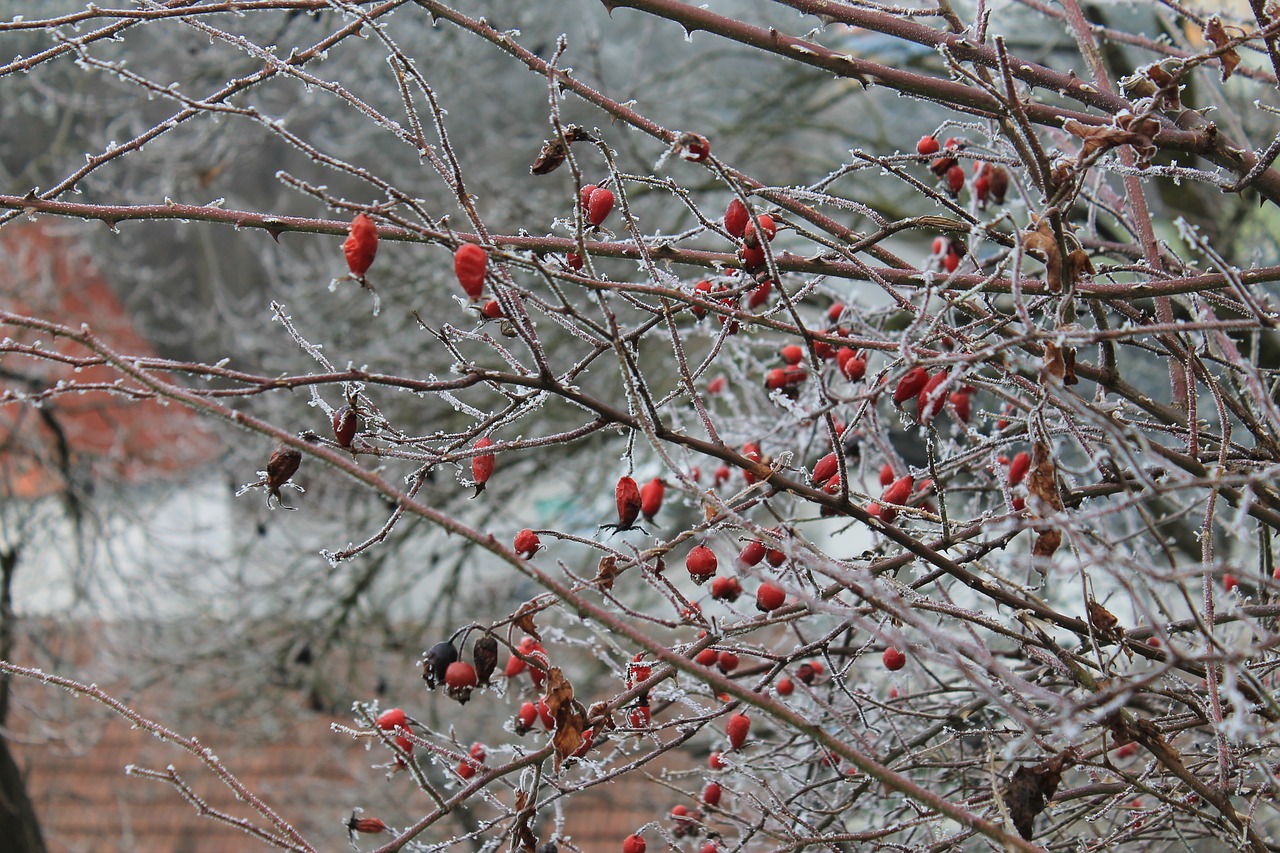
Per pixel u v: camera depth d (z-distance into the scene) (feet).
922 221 7.12
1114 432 5.80
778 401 6.72
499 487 21.89
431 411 21.02
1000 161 8.28
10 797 18.79
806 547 6.81
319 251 25.99
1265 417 8.30
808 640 9.99
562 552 22.85
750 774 8.27
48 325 5.33
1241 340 8.91
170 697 23.89
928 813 7.72
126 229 29.09
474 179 21.44
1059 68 15.40
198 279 33.19
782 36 7.18
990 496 10.02
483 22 6.79
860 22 7.43
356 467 5.39
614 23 24.61
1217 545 12.19
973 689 8.52
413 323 21.47
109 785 27.89
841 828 8.84
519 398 6.79
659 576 6.81
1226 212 13.60
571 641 7.65
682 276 16.44
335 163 5.80
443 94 21.61
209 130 20.27
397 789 22.26
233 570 24.93
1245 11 11.94
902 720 10.03
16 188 24.39
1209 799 6.34
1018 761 7.80
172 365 5.80
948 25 8.01
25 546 23.09
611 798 18.22
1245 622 6.52
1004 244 7.63
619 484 6.44
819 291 13.03
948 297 6.66
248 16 20.56
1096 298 7.17
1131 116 6.42
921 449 13.00
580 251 5.93
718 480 10.93
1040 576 8.11
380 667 23.26
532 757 6.46
